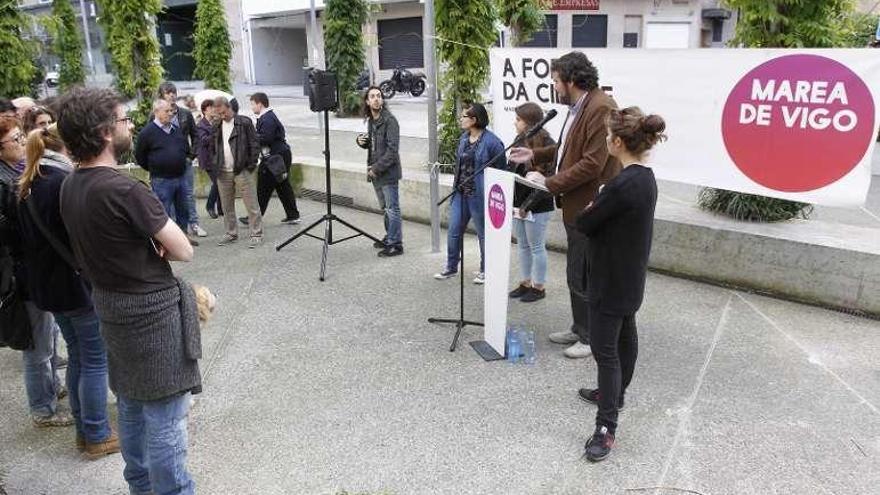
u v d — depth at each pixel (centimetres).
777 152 458
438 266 578
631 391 356
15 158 299
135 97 921
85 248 214
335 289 528
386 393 362
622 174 277
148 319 220
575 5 2242
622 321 296
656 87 507
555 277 540
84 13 2331
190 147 692
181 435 241
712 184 495
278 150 706
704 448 305
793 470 287
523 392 360
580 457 302
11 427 339
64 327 293
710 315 454
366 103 585
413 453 307
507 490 280
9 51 772
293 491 283
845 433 313
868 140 419
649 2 2305
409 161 865
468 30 728
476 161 498
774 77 448
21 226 268
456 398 355
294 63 2966
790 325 435
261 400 358
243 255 625
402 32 2419
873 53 405
